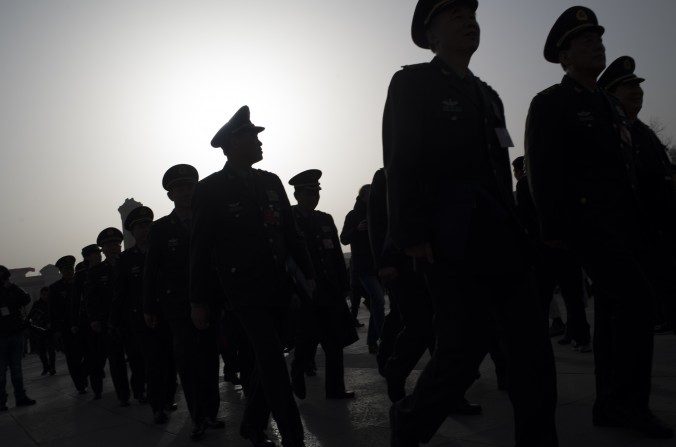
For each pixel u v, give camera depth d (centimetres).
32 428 627
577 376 490
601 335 344
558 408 391
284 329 388
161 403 565
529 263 248
